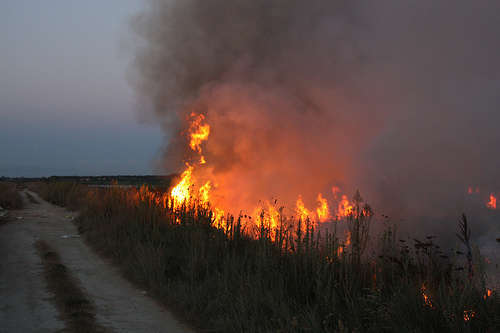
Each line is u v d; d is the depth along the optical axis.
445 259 5.68
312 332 5.05
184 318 6.46
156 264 8.66
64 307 6.52
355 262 6.50
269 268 7.11
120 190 18.64
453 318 4.40
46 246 12.38
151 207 13.48
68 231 16.05
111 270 9.65
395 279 5.84
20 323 5.75
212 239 9.88
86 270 9.53
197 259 8.38
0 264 9.62
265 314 5.81
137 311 6.72
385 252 6.40
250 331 5.30
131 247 10.80
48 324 5.75
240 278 6.91
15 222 18.16
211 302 6.52
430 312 4.63
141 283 8.46
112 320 6.18
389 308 4.93
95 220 15.80
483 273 4.66
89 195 24.38
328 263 6.45
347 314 5.24
